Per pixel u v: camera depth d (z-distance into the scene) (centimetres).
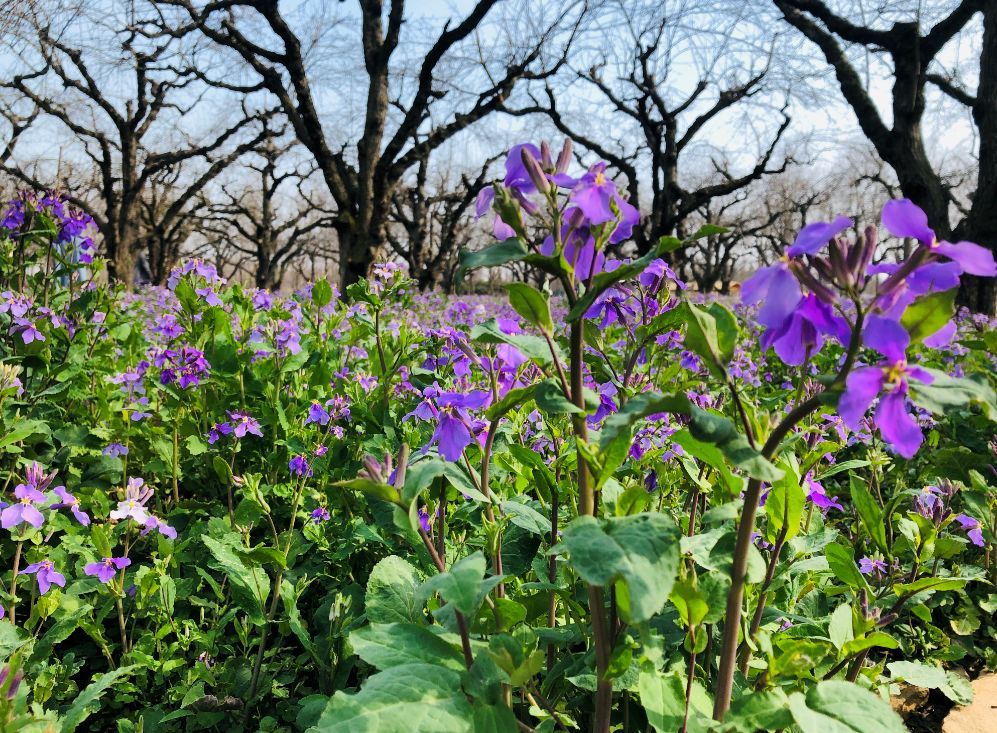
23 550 297
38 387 378
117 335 442
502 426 222
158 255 3875
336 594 267
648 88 2342
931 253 109
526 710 183
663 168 2473
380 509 258
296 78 1662
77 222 407
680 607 142
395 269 396
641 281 207
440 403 179
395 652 154
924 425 433
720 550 141
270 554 238
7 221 393
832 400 113
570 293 138
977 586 324
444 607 155
